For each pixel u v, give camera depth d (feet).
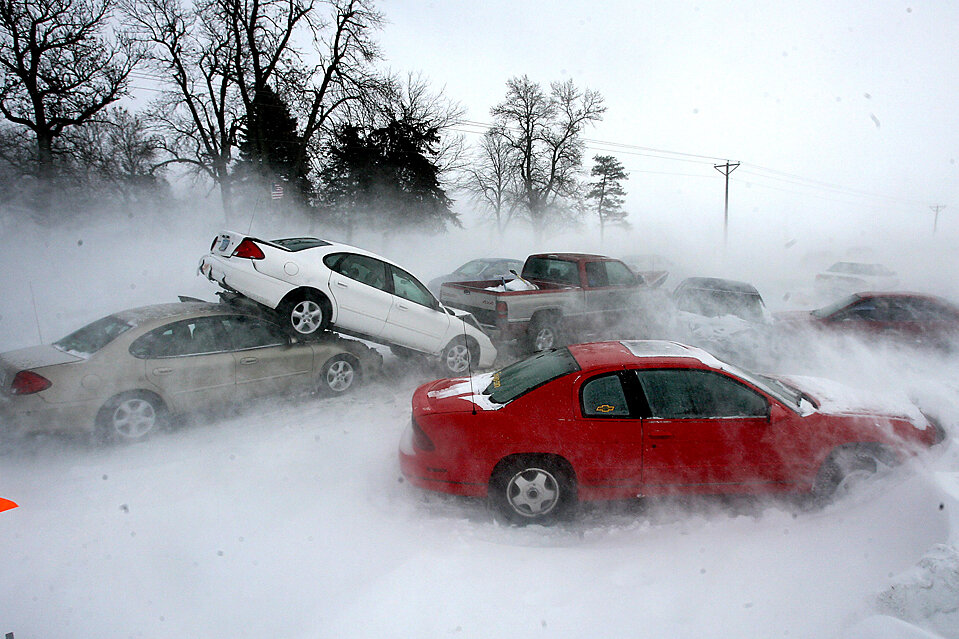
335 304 21.21
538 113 123.85
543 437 12.80
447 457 12.92
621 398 13.15
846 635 8.43
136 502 13.39
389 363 27.76
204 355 18.21
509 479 12.82
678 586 10.16
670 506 13.51
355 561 11.02
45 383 15.30
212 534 11.97
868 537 11.33
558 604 9.57
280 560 11.02
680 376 13.41
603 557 11.29
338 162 108.88
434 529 12.60
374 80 86.38
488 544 11.85
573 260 31.73
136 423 16.84
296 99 82.38
